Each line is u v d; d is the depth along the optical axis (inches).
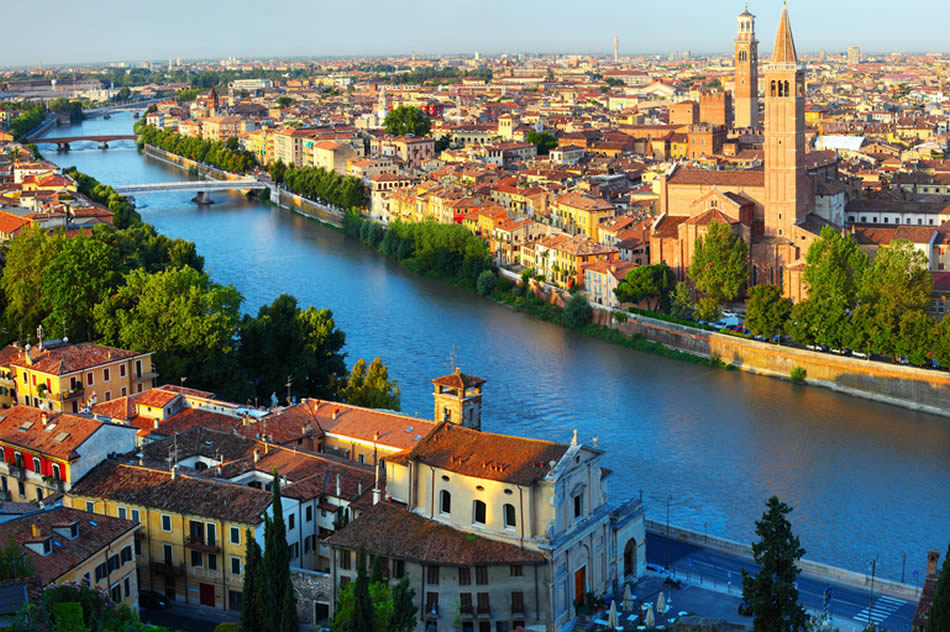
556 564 5477.4
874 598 5930.1
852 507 7623.0
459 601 5502.0
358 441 7066.9
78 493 6146.7
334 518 6072.8
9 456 6530.5
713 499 7736.2
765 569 5059.1
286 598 4630.9
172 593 5940.0
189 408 7524.6
